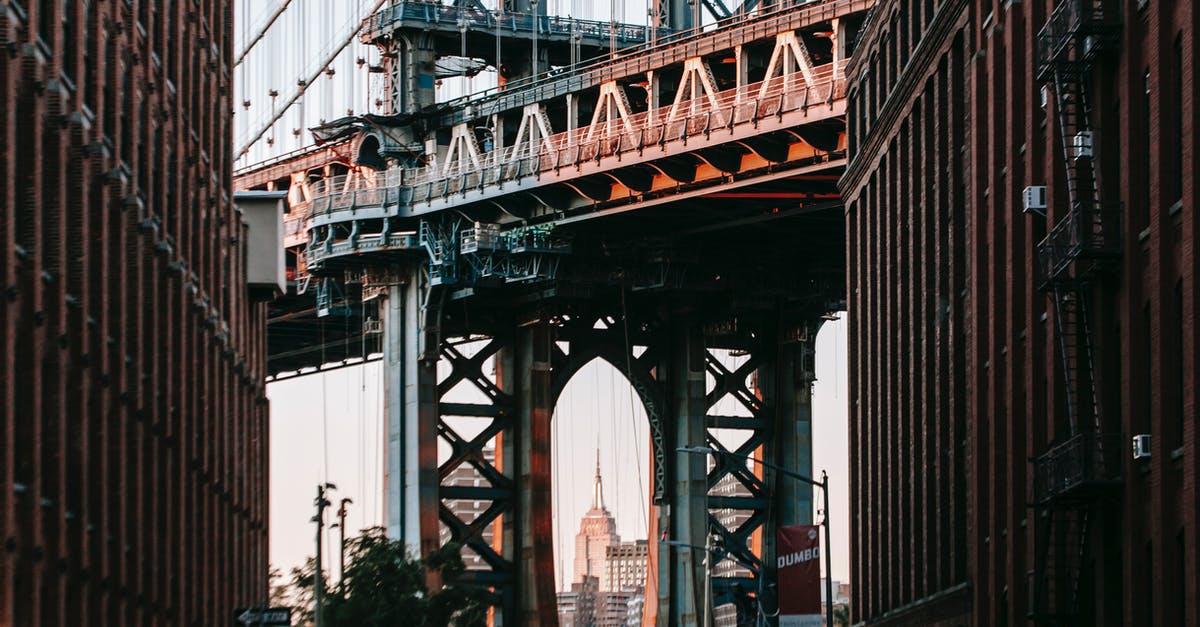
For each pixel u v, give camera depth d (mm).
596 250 166750
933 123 88312
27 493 50250
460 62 175125
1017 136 68188
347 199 170750
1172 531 51312
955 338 81938
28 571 50250
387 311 175375
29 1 49562
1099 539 57312
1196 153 49188
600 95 155125
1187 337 49656
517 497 180000
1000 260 71125
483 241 164500
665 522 180125
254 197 102062
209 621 81062
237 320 92312
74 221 55031
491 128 166000
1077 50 57156
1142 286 54031
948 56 83188
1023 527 67625
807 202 153000
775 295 174000
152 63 68438
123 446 61562
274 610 71875
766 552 182125
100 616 58469
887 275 99688
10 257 47719
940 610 83875
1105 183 56250
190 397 75750
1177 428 51375
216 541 82375
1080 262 57031
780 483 182750
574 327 183125
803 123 136875
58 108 52281
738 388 186000
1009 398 68500
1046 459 59750
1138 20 54219
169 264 70688
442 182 166125
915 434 91438
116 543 61156
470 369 180000
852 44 139000
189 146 76875
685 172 150125
